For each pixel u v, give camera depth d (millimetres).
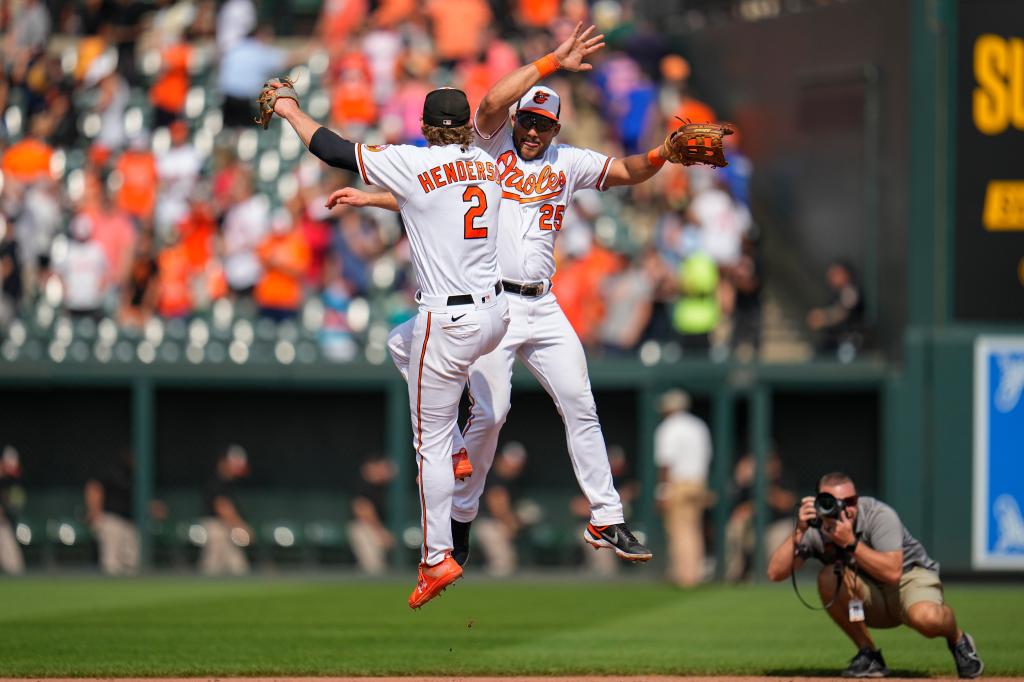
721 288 59344
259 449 62688
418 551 59219
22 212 63156
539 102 25797
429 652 37094
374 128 67750
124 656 36094
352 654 36656
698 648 38344
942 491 53375
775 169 63125
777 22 62938
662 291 59469
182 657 35906
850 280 56781
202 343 59969
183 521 62156
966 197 53375
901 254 54719
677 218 61281
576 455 26797
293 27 80000
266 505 62375
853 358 56188
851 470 59594
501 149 26156
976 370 53250
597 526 26812
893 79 55812
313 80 72375
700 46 67875
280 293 59312
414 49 70188
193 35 74438
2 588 53781
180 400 62656
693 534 54406
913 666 34469
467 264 24688
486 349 25141
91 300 60750
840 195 58969
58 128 70688
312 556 60875
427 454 25625
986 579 54969
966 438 53312
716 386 56125
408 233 25031
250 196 63156
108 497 58500
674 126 64500
